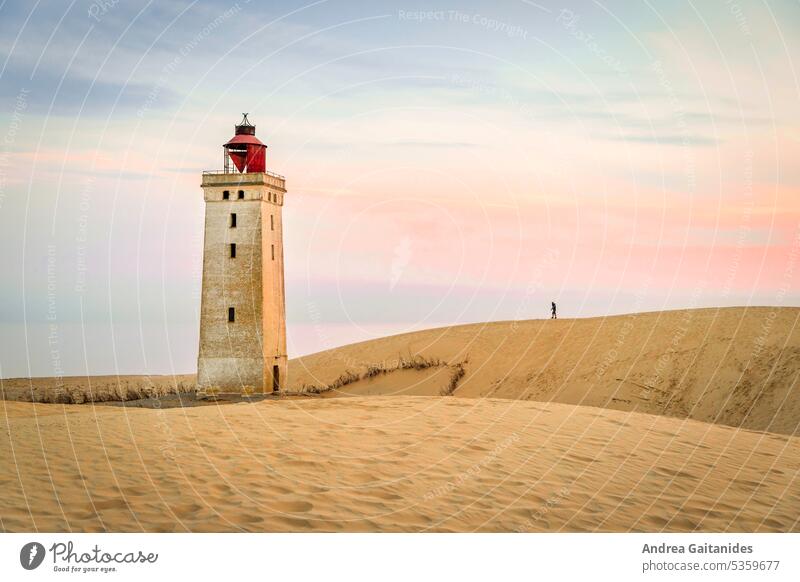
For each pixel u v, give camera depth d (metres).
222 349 50.09
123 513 12.80
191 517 12.82
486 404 24.64
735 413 43.16
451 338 65.94
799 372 43.62
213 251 50.50
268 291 50.78
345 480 15.13
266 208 50.84
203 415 21.39
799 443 22.25
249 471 15.24
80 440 17.05
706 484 16.89
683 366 49.47
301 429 19.28
